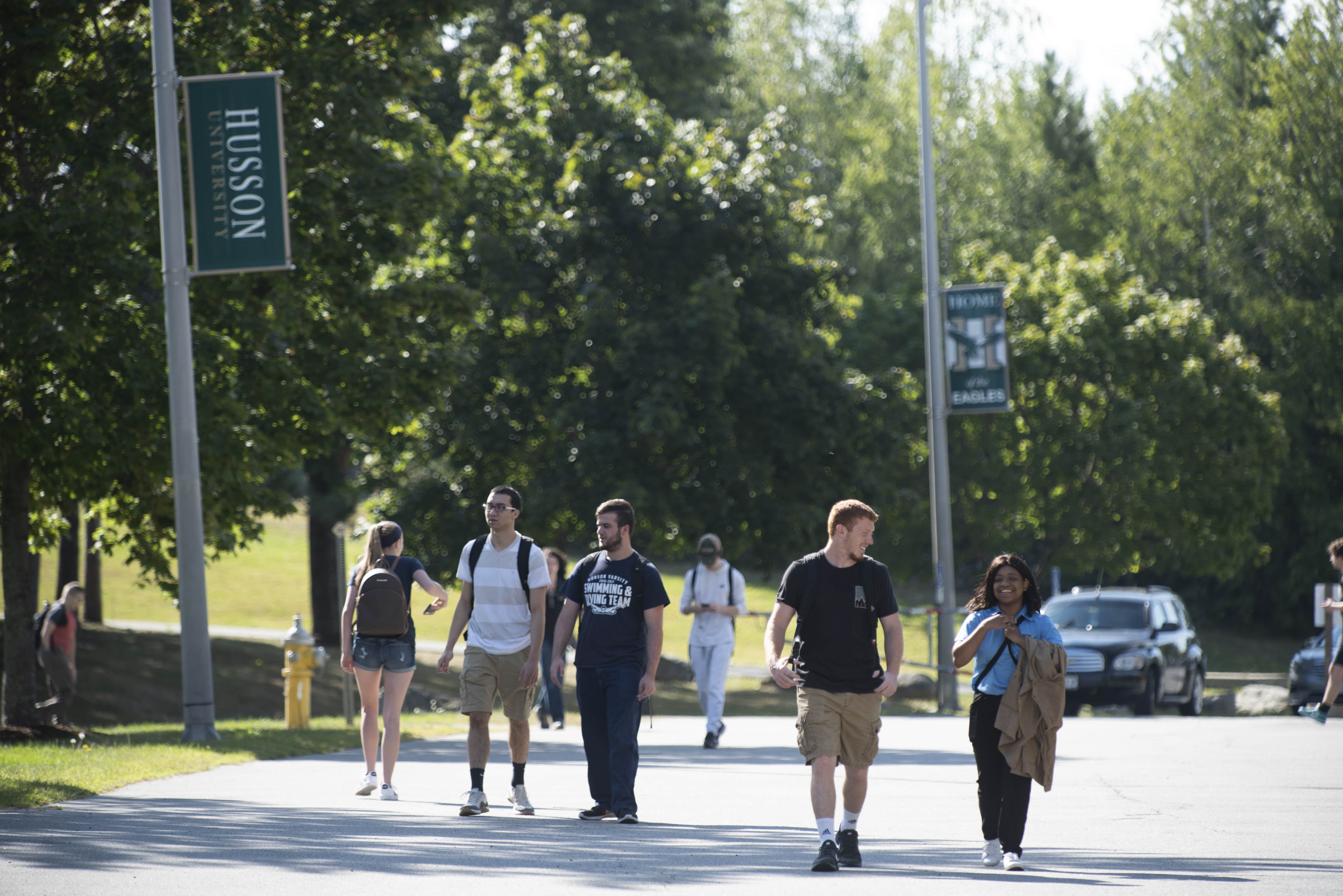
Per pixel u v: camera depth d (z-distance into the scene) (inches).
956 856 1209.4
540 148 4692.4
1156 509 5703.7
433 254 4697.3
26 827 1333.7
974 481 5905.5
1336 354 6963.6
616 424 4284.0
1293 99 7081.7
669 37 5743.1
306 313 3201.3
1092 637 3676.2
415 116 3358.8
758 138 4810.5
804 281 4756.4
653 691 1445.6
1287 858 1188.5
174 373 2406.5
